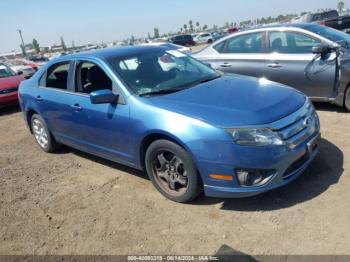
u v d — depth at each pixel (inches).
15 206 174.9
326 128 222.5
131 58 187.2
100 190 179.8
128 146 167.9
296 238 126.1
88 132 189.8
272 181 136.9
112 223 149.9
